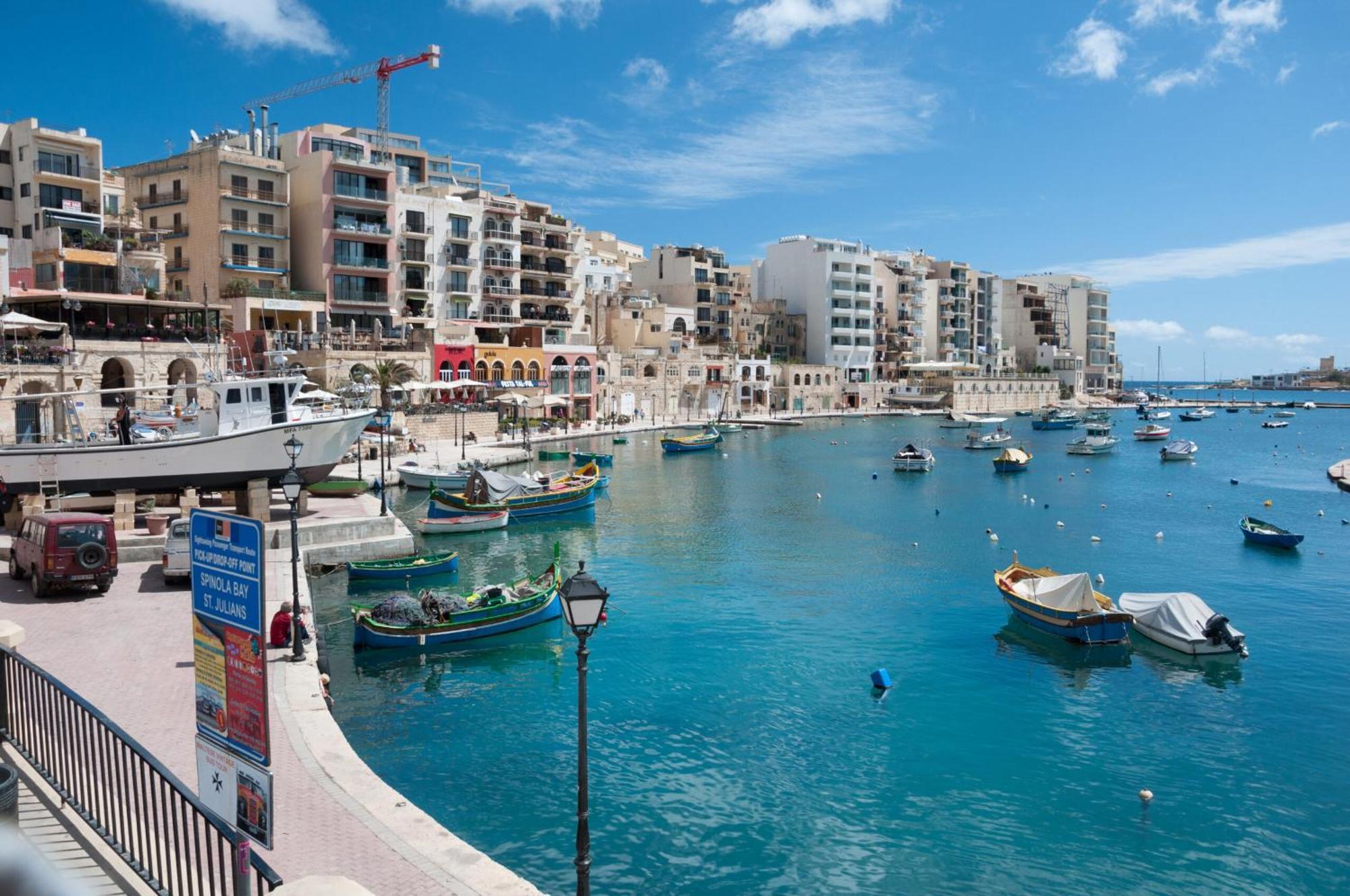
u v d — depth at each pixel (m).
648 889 18.09
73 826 13.05
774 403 164.00
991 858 19.47
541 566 45.19
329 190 96.06
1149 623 33.53
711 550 50.16
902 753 24.28
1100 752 24.55
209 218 91.38
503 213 115.81
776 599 39.50
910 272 191.00
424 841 15.02
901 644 33.31
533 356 112.50
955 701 27.91
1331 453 109.38
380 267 100.25
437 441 93.31
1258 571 46.19
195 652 11.11
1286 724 26.41
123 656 23.39
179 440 41.03
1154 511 64.62
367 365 89.56
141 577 32.16
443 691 28.05
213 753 10.91
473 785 22.06
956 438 126.94
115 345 66.12
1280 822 21.05
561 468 83.38
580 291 131.88
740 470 86.88
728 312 160.88
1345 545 52.88
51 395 40.94
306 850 14.65
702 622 35.84
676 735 25.16
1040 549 51.31
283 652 24.44
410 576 40.06
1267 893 18.39
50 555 28.44
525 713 26.45
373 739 24.58
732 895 18.02
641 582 42.50
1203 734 25.72
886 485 77.88
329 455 44.38
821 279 175.12
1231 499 71.19
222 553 10.57
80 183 79.44
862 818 20.94
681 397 141.88
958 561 47.69
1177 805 21.75
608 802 21.38
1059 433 139.38
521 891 13.60
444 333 102.62
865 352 181.12
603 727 25.62
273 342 83.81
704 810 21.17
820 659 31.61
